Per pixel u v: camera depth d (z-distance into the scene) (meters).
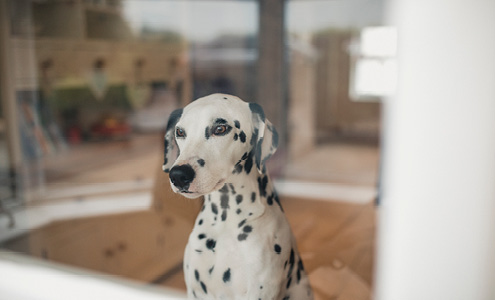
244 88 2.22
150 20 2.14
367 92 3.95
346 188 1.83
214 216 0.70
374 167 2.30
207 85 2.23
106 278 1.26
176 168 0.59
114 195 1.60
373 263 0.86
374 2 3.67
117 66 2.07
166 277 1.16
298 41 3.41
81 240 1.43
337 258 0.94
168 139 0.67
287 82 2.88
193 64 2.25
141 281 1.17
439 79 0.70
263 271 0.67
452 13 0.67
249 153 0.66
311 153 3.01
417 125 0.74
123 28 2.07
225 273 0.69
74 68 1.93
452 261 0.71
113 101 2.07
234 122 0.63
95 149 1.92
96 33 1.98
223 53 2.27
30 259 1.42
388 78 0.82
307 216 1.29
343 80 4.03
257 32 2.28
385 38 0.89
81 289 1.27
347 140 3.47
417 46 0.71
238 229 0.67
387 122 0.84
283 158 2.04
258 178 0.69
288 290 0.74
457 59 0.69
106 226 1.44
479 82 0.67
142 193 1.54
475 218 0.70
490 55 0.66
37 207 1.65
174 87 2.18
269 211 0.69
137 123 2.04
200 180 0.60
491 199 0.68
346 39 3.93
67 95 1.92
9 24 1.68
